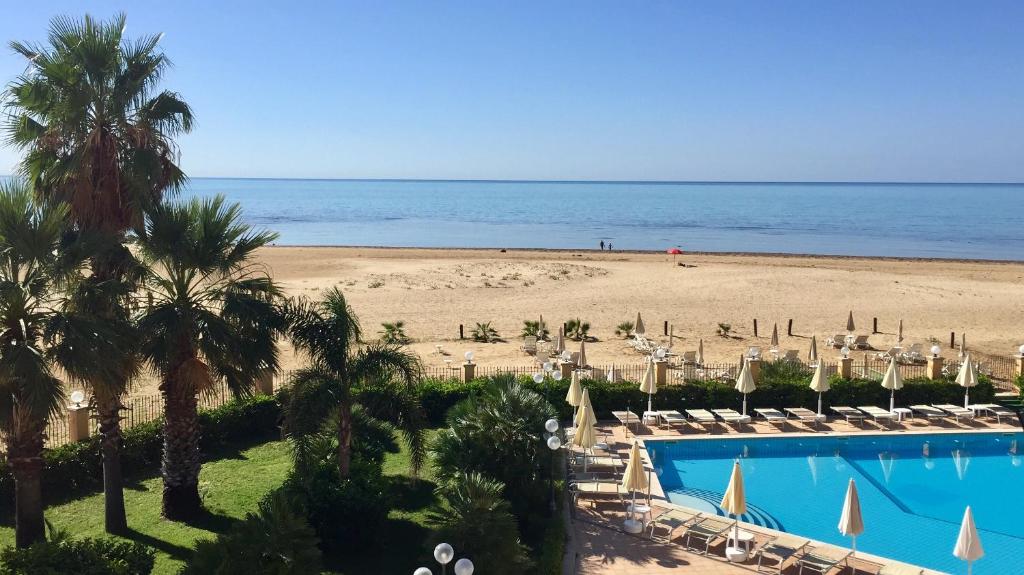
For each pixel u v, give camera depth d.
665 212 165.75
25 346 11.40
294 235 103.88
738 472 13.83
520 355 30.86
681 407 23.64
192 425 14.96
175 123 14.69
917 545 15.43
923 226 122.06
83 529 14.47
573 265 60.97
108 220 13.79
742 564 13.88
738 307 43.00
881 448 21.67
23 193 12.40
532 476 15.67
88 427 17.98
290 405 14.80
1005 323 38.69
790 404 24.02
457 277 53.62
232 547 10.30
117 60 13.77
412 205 198.38
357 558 13.70
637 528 15.12
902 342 34.12
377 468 15.52
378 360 15.34
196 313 14.00
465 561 9.61
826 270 58.94
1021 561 14.70
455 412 16.67
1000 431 21.98
